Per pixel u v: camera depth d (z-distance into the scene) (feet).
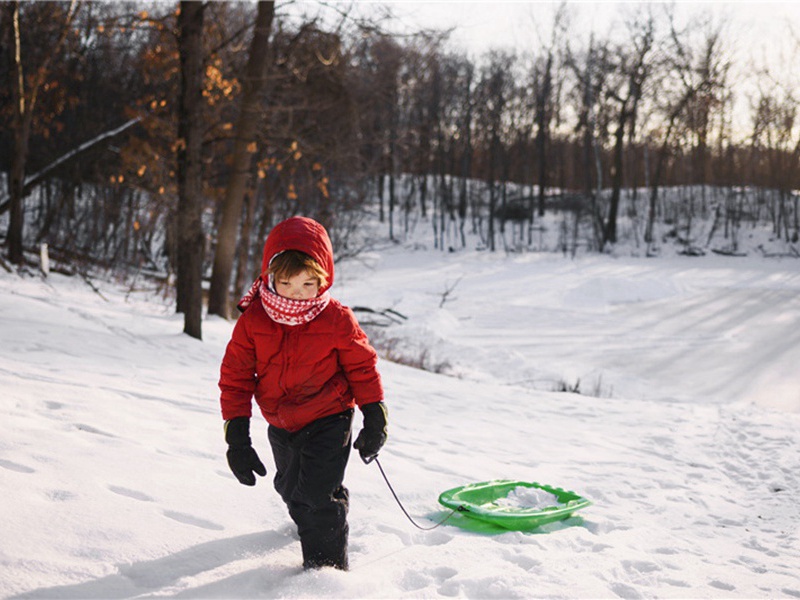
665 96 184.24
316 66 54.29
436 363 54.29
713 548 15.06
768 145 190.19
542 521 14.62
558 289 118.32
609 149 221.46
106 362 27.43
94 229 87.45
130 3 59.47
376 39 52.80
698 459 24.56
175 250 77.97
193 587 9.14
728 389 51.85
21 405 16.94
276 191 72.84
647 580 11.93
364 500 14.89
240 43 56.80
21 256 59.16
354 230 89.97
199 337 38.17
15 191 59.36
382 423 10.14
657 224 194.39
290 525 12.03
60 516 10.37
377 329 66.28
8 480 11.28
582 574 11.57
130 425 17.16
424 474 17.83
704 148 200.03
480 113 204.03
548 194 219.00
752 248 176.14
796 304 101.96
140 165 52.70
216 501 12.69
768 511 18.81
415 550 11.72
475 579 10.46
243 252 68.39
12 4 59.82
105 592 8.66
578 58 195.62
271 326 9.95
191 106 39.45
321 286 9.83
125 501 11.59
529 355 64.08
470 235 197.47
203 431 18.07
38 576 8.66
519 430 27.04
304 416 10.16
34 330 30.83
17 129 59.77
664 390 51.49
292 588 9.27
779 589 12.23
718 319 89.81
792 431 29.43
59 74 79.56
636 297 108.88
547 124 212.43
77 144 90.63
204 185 55.88
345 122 63.82
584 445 25.39
